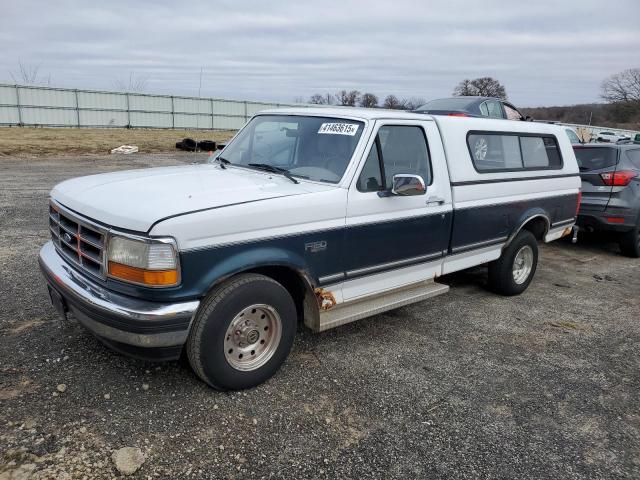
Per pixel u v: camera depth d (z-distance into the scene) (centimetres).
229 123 4806
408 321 517
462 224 503
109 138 3062
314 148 434
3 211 913
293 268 367
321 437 318
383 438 321
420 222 456
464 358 439
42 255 399
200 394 352
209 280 323
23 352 390
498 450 318
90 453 287
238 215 333
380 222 420
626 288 678
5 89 3697
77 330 430
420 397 371
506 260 584
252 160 466
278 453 300
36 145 2362
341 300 413
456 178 493
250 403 347
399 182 404
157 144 2798
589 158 842
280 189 379
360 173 408
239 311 341
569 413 364
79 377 361
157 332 310
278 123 480
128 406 333
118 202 335
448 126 496
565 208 654
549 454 317
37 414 317
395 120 442
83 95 4038
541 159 620
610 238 997
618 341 497
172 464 284
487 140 541
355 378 392
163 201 329
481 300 595
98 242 329
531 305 588
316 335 466
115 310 308
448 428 337
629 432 346
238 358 355
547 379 412
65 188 396
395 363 421
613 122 7662
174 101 4459
